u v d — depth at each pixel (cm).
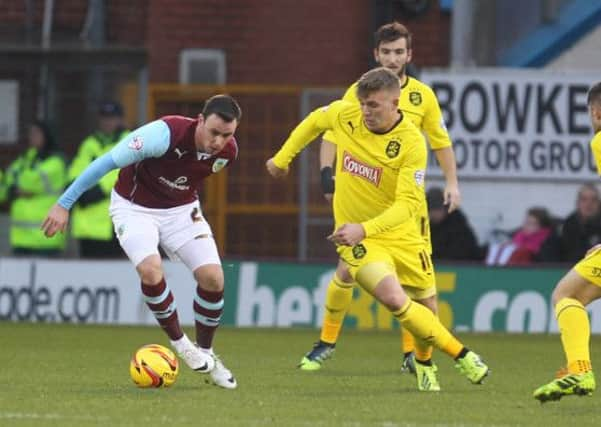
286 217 5209
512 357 3841
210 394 2739
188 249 2786
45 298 4788
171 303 2742
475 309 4691
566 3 5534
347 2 5519
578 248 4728
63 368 3284
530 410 2589
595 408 2631
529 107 4903
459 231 4750
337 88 5247
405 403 2653
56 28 5494
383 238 2845
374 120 2752
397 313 2720
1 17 5519
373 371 3312
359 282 2769
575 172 4925
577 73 4903
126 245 2738
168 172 2722
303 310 4706
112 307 4762
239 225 5219
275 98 5212
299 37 5550
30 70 5459
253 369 3325
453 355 2739
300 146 3002
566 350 2569
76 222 4869
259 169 5212
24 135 5475
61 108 5466
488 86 4891
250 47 5550
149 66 5484
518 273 4691
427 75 4884
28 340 4097
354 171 2866
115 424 2330
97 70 5469
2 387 2853
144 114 5469
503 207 4931
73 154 5459
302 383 3003
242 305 4719
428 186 4797
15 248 4997
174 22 5500
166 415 2439
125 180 2764
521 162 4912
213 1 5494
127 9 5544
